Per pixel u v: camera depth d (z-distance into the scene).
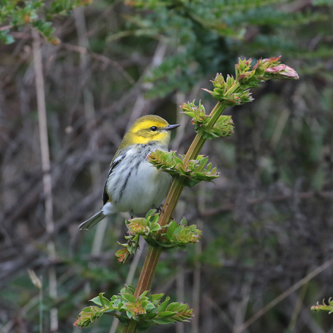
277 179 9.83
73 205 12.41
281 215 9.61
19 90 12.09
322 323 11.42
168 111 12.45
